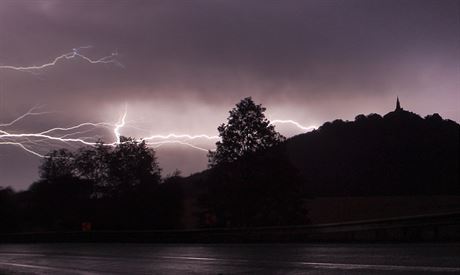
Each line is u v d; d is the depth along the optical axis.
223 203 49.75
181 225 57.03
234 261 18.62
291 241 27.56
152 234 36.56
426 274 12.43
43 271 19.53
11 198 65.50
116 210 56.88
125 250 28.39
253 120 50.31
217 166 50.47
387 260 15.45
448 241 20.80
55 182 60.09
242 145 50.19
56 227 61.38
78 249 31.47
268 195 49.03
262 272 15.09
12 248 36.59
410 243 20.80
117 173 58.28
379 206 61.25
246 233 30.94
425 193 68.88
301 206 50.25
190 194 61.12
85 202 58.84
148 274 16.70
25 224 64.12
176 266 18.50
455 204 56.88
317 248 21.45
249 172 49.94
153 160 59.31
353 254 17.81
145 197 56.31
